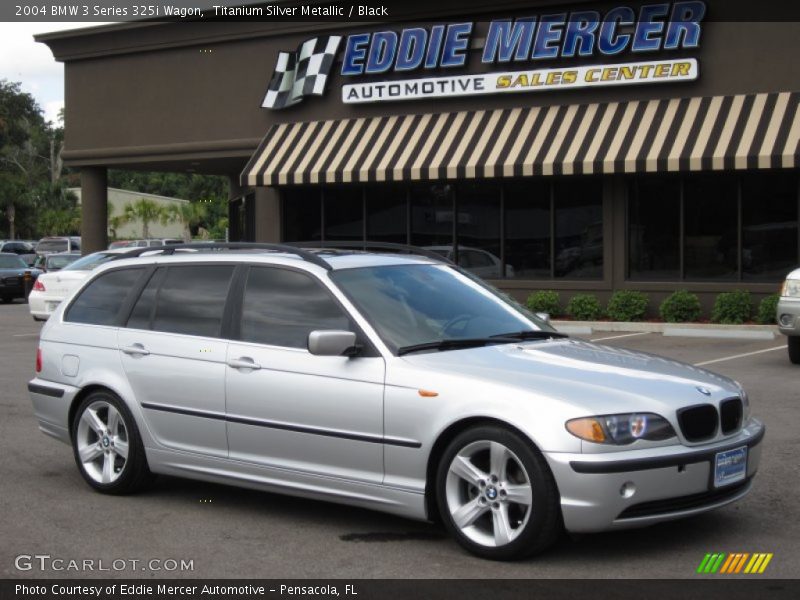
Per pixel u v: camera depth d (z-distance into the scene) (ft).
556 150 65.46
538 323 23.45
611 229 67.77
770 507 22.31
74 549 20.13
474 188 72.38
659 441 18.16
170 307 23.95
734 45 63.72
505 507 18.62
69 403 25.08
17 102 271.28
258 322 22.26
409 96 73.36
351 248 26.25
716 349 53.01
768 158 58.39
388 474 19.90
